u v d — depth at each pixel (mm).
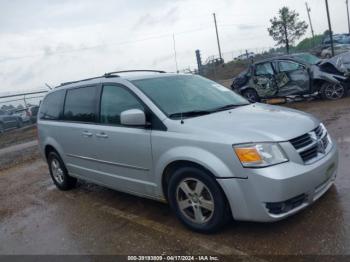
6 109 20953
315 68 12219
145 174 4527
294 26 43500
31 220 5406
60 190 6660
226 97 5117
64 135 5895
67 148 5926
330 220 3914
